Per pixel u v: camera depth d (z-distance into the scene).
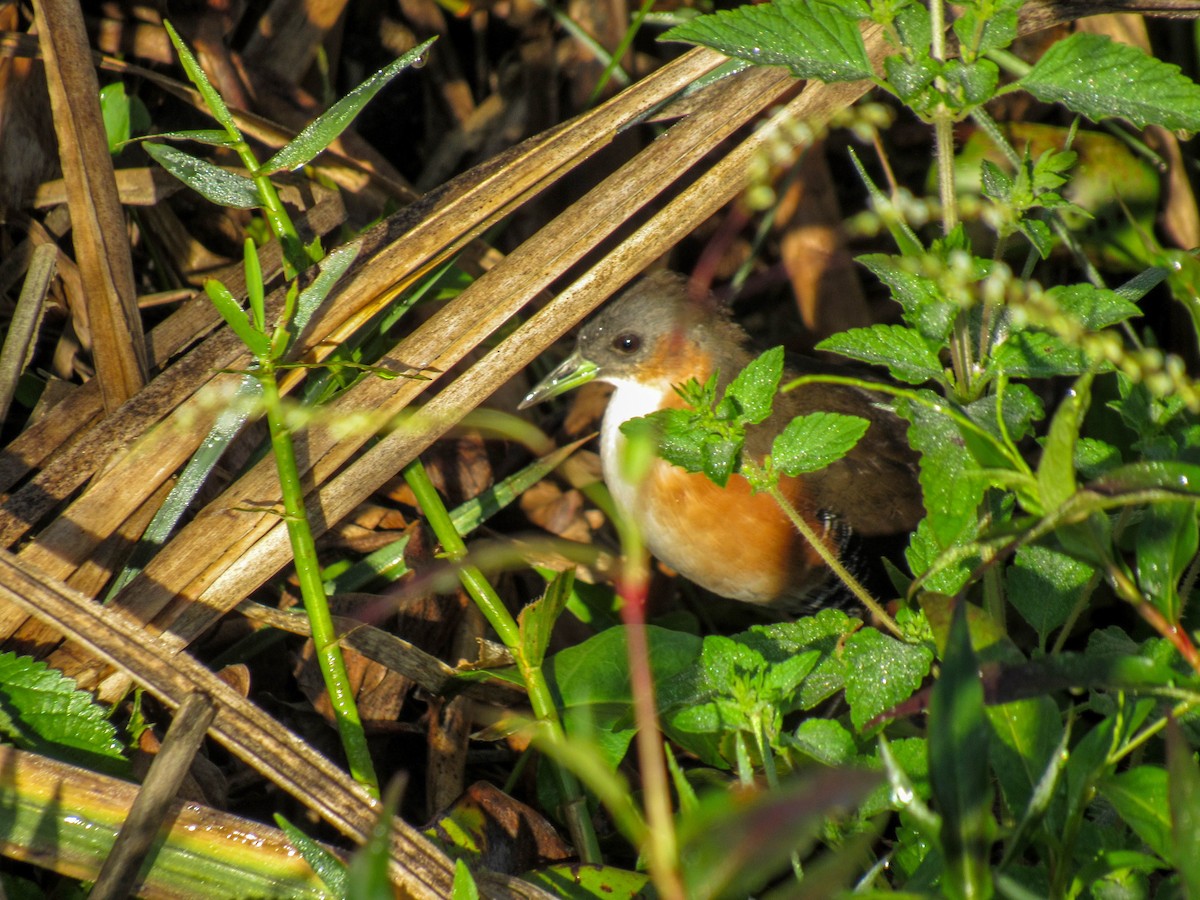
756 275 9.82
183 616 5.69
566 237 6.10
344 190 7.94
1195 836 3.39
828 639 5.21
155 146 5.61
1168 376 4.27
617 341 8.06
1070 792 4.03
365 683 6.54
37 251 6.74
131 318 6.26
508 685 6.14
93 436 5.83
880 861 4.40
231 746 5.09
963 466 4.48
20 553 5.81
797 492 7.62
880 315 9.76
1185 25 9.05
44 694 5.25
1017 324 4.52
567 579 5.34
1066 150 5.09
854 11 4.70
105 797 4.92
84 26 6.30
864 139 5.27
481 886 4.88
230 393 5.85
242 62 8.37
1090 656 3.76
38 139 7.34
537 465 7.36
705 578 7.99
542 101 9.38
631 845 6.09
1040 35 9.17
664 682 5.11
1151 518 4.00
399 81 9.84
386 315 6.54
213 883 4.86
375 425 5.89
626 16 9.37
